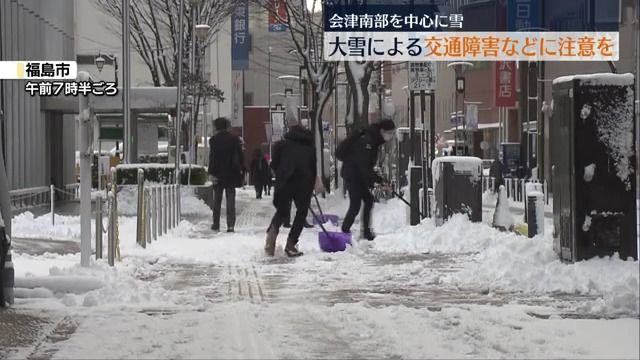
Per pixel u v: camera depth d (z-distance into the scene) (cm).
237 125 8444
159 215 2278
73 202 4428
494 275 1460
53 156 4659
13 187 3669
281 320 1126
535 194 1966
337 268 1636
